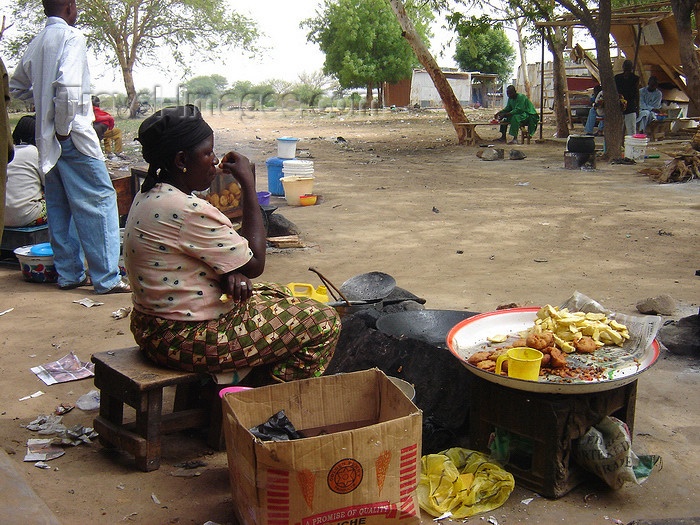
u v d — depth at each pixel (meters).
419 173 13.99
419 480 2.58
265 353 3.07
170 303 2.96
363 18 41.69
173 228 2.89
